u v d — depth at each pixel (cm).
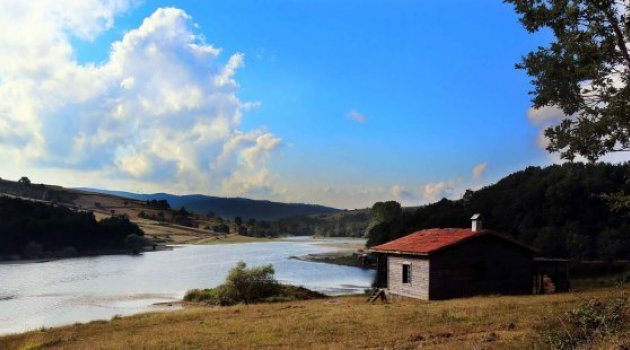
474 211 10062
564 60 1292
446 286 3228
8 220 13088
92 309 4653
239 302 4503
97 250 14962
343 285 6569
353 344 1650
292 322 2269
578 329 1270
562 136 1320
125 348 1859
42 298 5462
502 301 2662
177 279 7512
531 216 8312
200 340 1927
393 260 3688
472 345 1443
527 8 1297
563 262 3834
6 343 2467
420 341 1647
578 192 7769
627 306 1301
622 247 6450
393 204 15675
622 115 1193
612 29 1212
